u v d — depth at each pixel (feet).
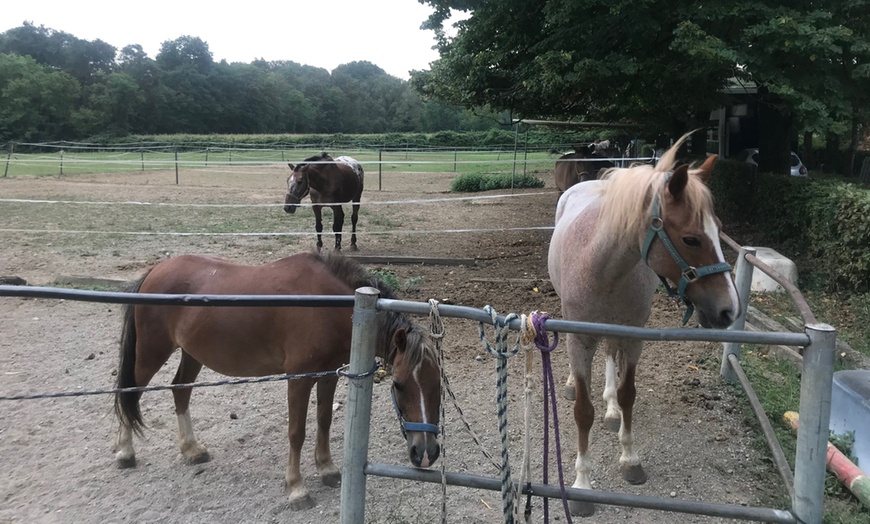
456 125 261.65
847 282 19.63
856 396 10.68
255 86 277.85
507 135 134.31
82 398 13.80
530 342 6.02
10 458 11.30
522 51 29.22
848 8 22.40
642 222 7.54
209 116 261.65
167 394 14.10
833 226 20.31
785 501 9.75
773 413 12.36
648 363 15.42
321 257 9.92
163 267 10.55
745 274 13.34
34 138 184.24
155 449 11.66
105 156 108.37
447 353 16.39
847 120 23.50
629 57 24.06
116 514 9.61
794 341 5.63
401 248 30.37
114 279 23.31
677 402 13.28
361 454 6.57
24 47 261.24
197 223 37.76
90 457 11.36
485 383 14.47
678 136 35.32
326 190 28.58
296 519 9.47
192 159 102.27
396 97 330.54
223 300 6.78
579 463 9.77
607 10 23.77
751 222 28.91
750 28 20.98
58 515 9.57
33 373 15.14
